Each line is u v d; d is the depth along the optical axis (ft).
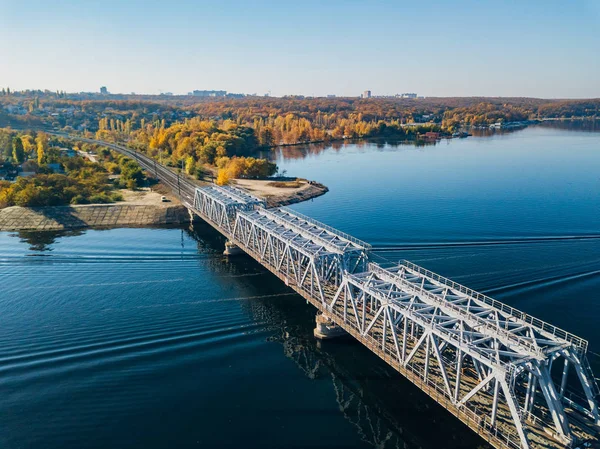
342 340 212.43
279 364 196.44
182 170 633.61
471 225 366.02
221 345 210.59
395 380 187.62
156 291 267.39
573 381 175.11
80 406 168.25
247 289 271.08
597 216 379.55
